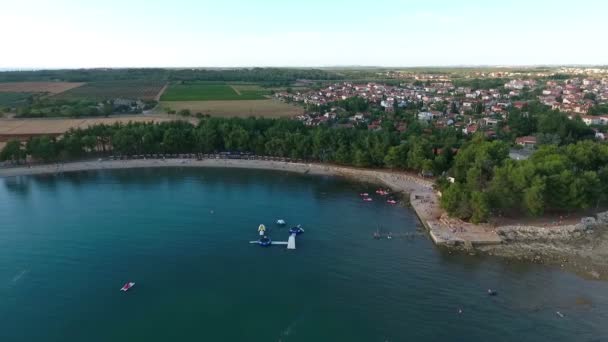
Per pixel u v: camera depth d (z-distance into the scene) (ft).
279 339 285.43
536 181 456.86
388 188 638.94
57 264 383.65
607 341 277.64
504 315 307.99
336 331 293.02
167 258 397.19
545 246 422.00
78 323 300.20
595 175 482.69
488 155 554.46
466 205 471.62
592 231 453.58
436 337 285.23
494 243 428.56
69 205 542.98
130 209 528.63
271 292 341.21
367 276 366.02
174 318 307.58
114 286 348.59
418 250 418.10
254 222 489.26
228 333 291.79
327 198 585.22
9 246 418.72
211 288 346.54
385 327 296.51
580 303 321.93
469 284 351.67
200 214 513.45
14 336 286.05
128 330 293.64
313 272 373.20
